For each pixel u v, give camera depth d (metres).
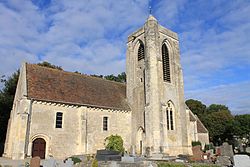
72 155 25.48
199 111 73.06
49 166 18.58
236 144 58.28
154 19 35.44
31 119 24.91
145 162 17.30
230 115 64.31
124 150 29.98
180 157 26.45
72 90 30.62
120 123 33.06
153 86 31.80
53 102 26.73
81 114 28.59
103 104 31.66
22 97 25.58
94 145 29.05
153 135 29.61
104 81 38.06
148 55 33.53
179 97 35.53
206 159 24.33
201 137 50.19
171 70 36.88
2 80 40.69
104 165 18.08
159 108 31.09
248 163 13.59
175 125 33.81
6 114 37.56
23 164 19.53
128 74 37.72
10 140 27.45
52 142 25.86
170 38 38.16
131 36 39.38
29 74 28.44
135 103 34.94
